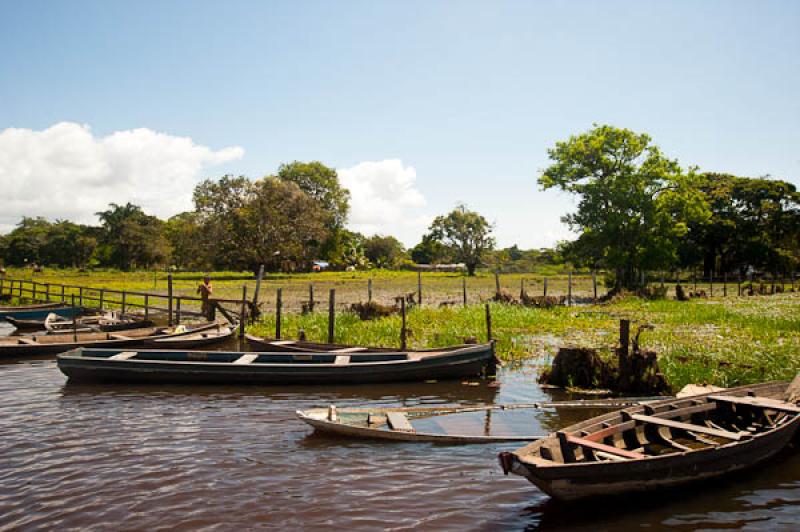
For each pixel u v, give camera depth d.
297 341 17.72
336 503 7.32
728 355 15.23
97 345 18.16
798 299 37.81
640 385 12.80
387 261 110.62
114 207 106.12
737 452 7.81
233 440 9.88
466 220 90.56
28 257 106.81
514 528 6.64
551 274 95.00
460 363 14.73
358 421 10.36
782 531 6.50
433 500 7.39
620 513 6.98
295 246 72.12
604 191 44.03
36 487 7.88
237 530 6.64
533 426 10.40
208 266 81.19
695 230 65.81
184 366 14.19
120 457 9.04
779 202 66.00
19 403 12.51
